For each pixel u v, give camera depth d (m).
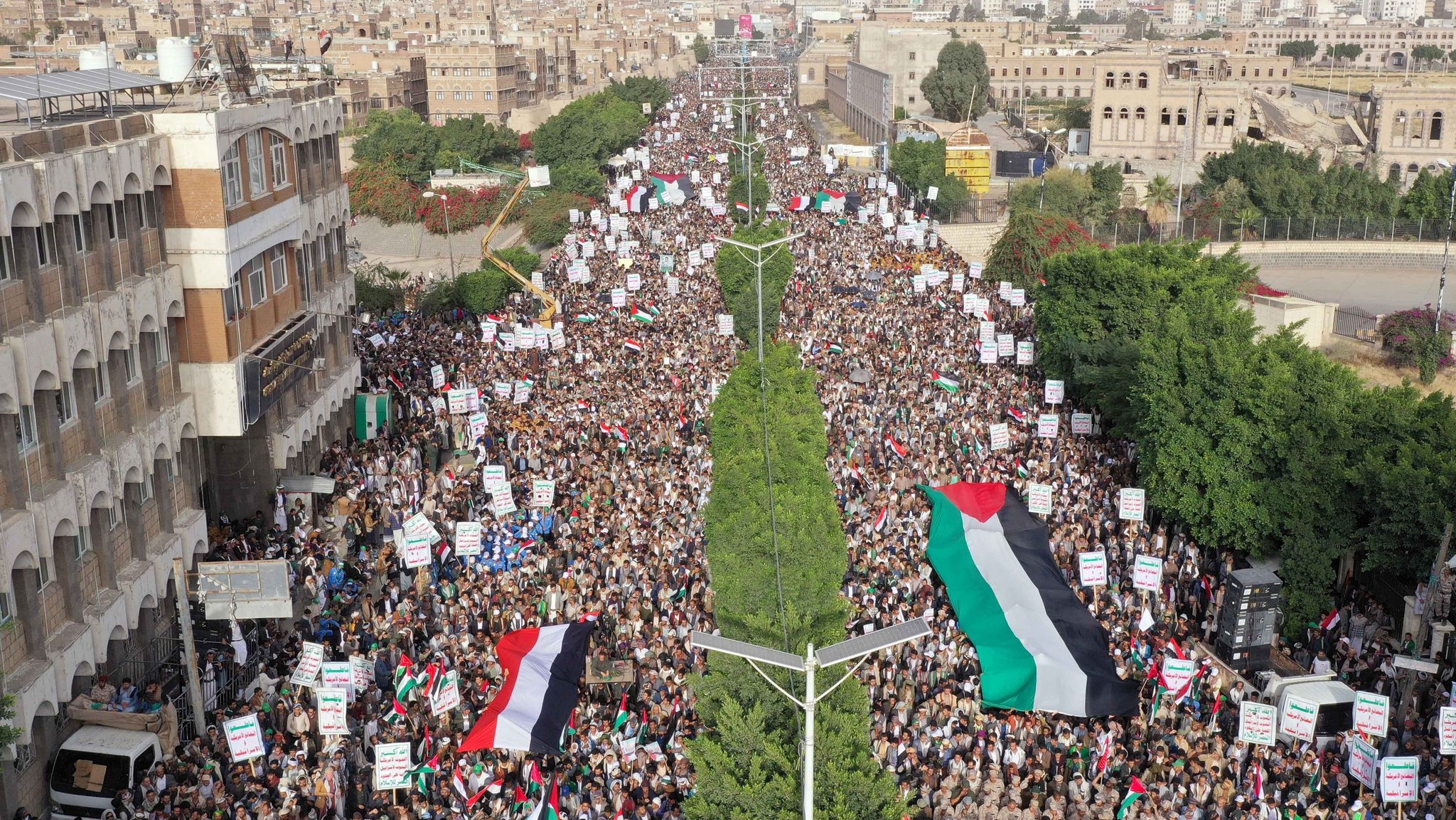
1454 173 118.88
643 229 109.75
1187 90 154.88
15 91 36.34
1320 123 167.75
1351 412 42.81
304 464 51.69
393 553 43.03
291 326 50.00
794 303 80.81
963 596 38.00
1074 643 34.75
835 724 26.95
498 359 67.56
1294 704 31.59
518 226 135.62
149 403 40.00
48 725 32.94
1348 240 117.69
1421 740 31.62
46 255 33.91
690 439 54.62
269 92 51.75
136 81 42.28
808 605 32.03
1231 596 38.34
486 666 34.62
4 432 31.44
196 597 40.41
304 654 32.47
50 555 32.75
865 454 51.28
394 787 28.83
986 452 52.19
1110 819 28.58
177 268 41.31
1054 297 64.31
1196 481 42.91
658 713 32.12
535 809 27.53
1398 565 39.06
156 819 28.14
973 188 138.50
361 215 137.75
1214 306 51.44
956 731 31.44
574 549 42.31
